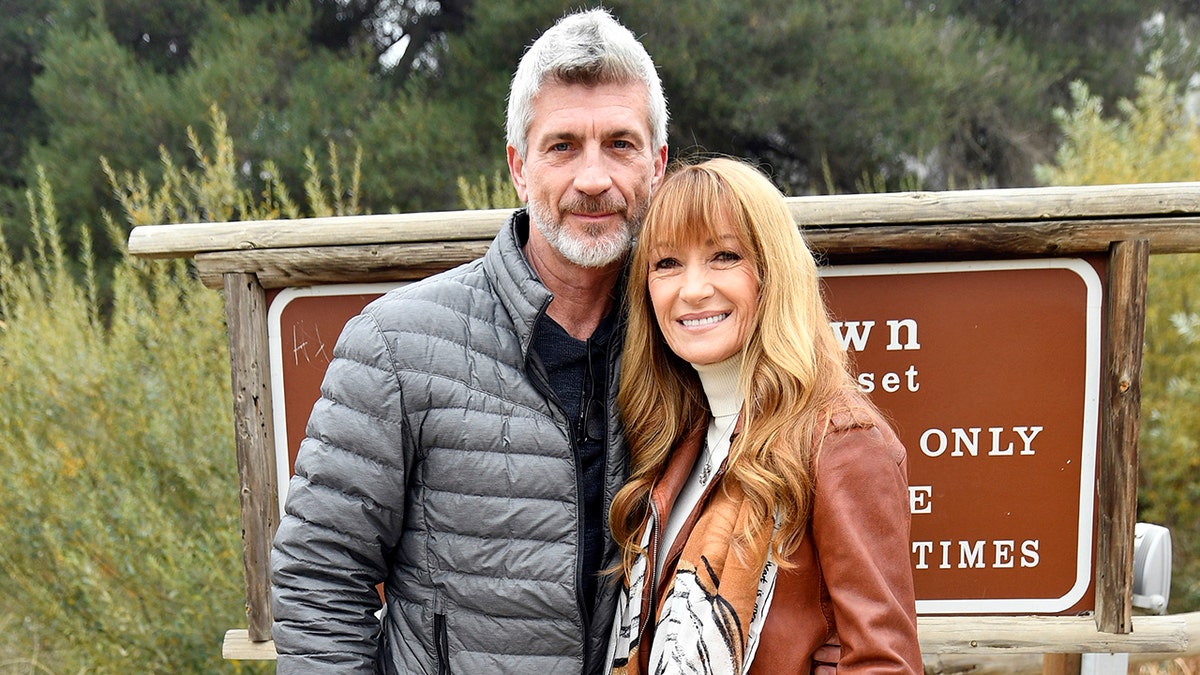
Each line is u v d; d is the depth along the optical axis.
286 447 1.73
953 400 1.64
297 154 6.58
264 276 1.68
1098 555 1.63
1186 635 1.62
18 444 3.10
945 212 1.56
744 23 7.37
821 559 1.17
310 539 1.27
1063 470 1.64
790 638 1.19
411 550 1.33
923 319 1.64
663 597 1.27
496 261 1.34
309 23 7.42
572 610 1.29
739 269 1.27
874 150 7.46
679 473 1.35
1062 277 1.61
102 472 2.97
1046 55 8.29
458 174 6.79
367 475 1.27
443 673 1.31
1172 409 3.83
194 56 7.14
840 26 7.54
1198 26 8.34
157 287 3.18
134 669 2.78
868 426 1.19
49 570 3.02
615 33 1.34
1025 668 2.54
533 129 1.35
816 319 1.29
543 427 1.30
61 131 7.18
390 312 1.31
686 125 7.72
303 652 1.26
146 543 2.80
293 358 1.72
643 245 1.32
